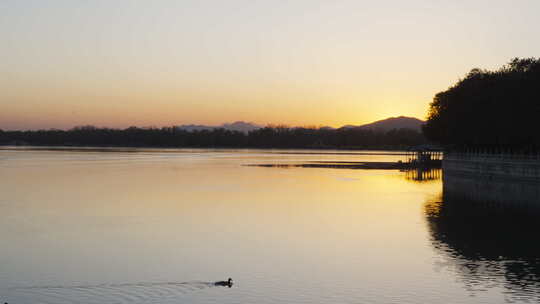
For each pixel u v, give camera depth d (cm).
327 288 3872
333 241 5362
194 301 3569
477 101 11838
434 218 6650
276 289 3844
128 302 3547
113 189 9931
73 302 3534
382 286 3925
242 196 8950
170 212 7150
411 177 13462
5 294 3684
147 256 4731
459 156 12556
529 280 4056
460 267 4409
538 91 10575
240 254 4825
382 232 5797
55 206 7631
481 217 6669
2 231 5778
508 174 10138
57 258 4644
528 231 5769
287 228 6034
